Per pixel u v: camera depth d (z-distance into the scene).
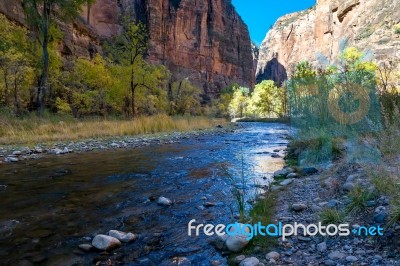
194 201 4.50
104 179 6.03
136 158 8.84
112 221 3.69
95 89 26.73
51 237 3.20
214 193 4.95
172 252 2.83
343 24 80.44
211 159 8.62
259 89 68.06
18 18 27.56
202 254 2.77
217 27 103.44
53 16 23.72
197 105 56.09
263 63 185.12
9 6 26.47
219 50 103.31
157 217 3.82
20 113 19.25
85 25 42.50
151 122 20.00
